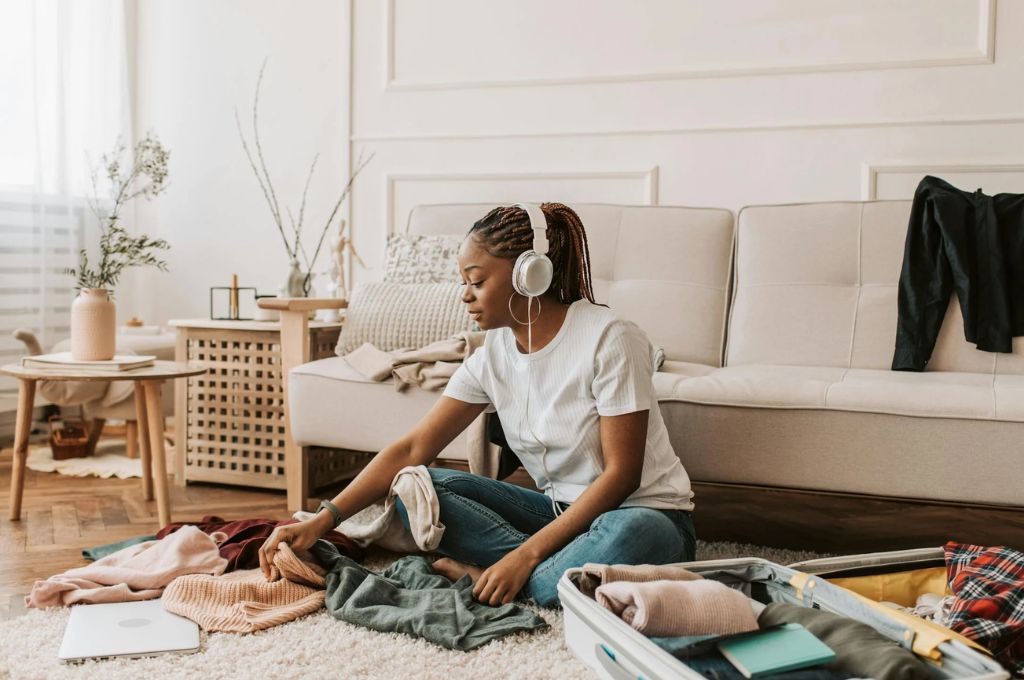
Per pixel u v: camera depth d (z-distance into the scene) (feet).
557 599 5.15
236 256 12.72
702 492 9.39
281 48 12.29
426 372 7.40
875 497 6.37
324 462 9.14
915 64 9.68
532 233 5.24
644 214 9.09
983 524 8.20
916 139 9.75
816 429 6.43
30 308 11.55
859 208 8.54
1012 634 3.91
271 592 5.38
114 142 12.67
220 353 9.24
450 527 5.75
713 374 7.18
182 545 5.94
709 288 8.75
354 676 4.47
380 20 11.64
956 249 7.75
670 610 3.60
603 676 3.69
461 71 11.32
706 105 10.39
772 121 10.16
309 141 12.22
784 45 10.12
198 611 5.17
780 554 6.98
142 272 13.15
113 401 10.15
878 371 7.73
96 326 7.80
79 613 5.24
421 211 9.87
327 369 7.94
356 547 6.31
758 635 3.56
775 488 6.57
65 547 7.04
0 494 8.84
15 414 11.78
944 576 4.64
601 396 5.27
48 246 11.69
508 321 5.42
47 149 11.77
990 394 6.13
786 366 8.05
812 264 8.52
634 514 5.08
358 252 11.96
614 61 10.72
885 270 8.30
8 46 11.24
